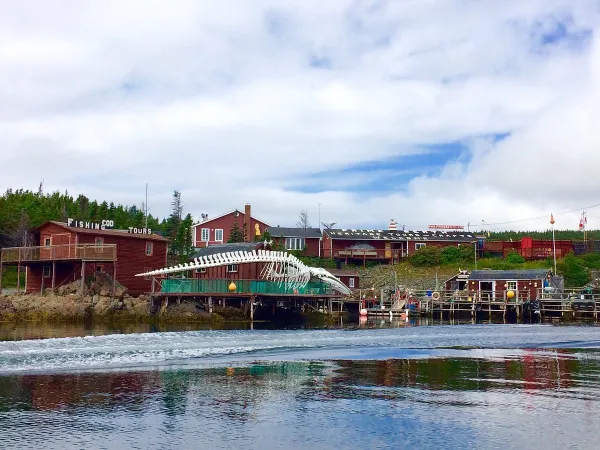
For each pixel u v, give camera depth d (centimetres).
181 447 1405
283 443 1444
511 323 6112
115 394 1916
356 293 7638
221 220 9350
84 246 5125
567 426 1623
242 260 5766
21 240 8450
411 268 9225
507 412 1772
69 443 1417
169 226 10500
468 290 7050
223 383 2147
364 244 9806
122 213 11331
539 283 6944
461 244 9669
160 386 2059
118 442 1433
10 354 2608
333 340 3681
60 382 2075
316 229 10350
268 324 5272
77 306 4922
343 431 1549
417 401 1905
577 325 5675
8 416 1627
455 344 3606
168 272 5556
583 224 9825
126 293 5388
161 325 4744
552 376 2406
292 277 6091
